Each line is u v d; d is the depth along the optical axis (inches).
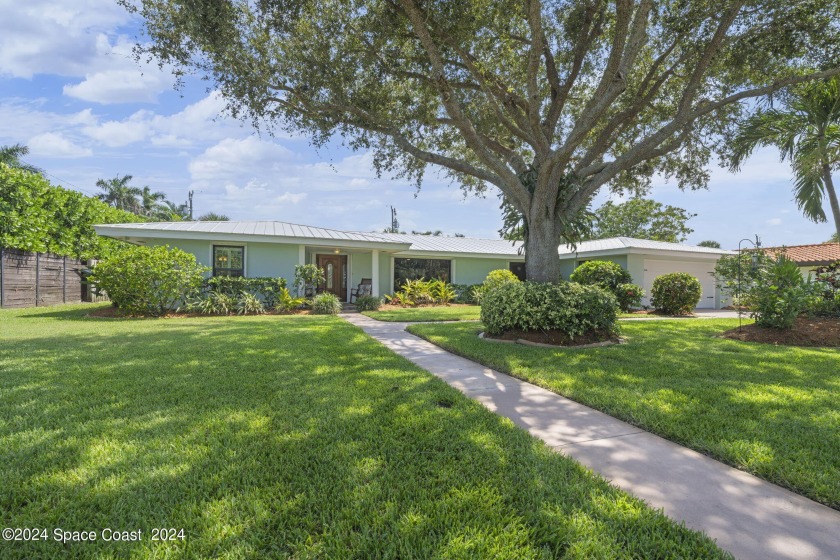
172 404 145.8
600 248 695.7
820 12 318.7
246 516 81.3
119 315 452.4
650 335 333.7
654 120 447.2
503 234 390.0
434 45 289.0
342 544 73.9
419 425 128.8
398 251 655.1
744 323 415.8
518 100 378.6
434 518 81.4
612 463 109.5
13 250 497.7
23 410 137.7
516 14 314.2
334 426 127.0
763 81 376.5
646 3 268.1
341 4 306.5
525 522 81.4
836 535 79.7
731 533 80.0
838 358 239.0
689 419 136.7
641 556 73.0
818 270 422.0
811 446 116.3
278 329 350.6
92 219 624.7
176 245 538.9
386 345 289.9
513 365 214.4
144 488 90.1
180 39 297.6
